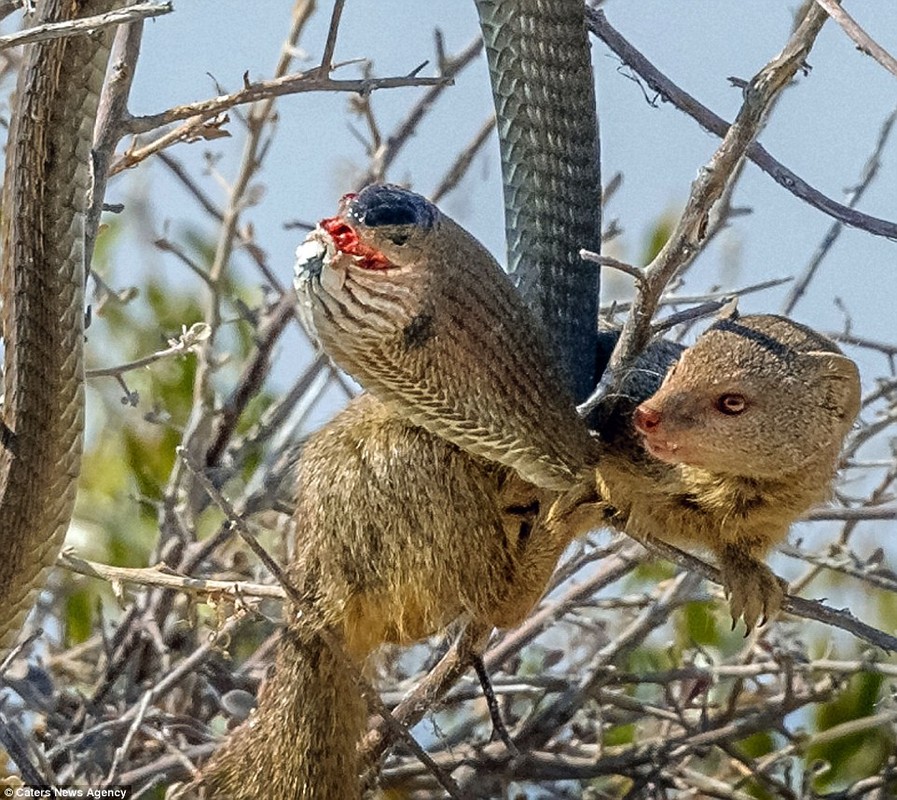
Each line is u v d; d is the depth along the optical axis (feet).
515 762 43.70
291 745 37.47
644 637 44.45
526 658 50.96
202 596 37.96
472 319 28.76
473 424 30.07
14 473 29.48
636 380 35.58
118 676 45.34
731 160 29.07
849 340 39.45
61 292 28.25
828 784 47.39
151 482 50.88
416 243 27.07
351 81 35.19
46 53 26.89
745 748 48.96
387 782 43.68
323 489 36.40
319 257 26.81
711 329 35.47
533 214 33.19
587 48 32.81
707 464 33.86
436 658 44.80
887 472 46.01
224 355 49.16
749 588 35.32
